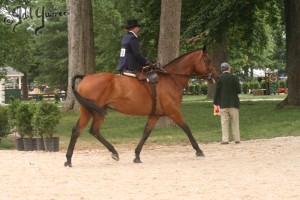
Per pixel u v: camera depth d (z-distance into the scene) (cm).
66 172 1159
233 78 1664
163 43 2198
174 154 1458
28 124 1630
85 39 3431
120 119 2875
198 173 1109
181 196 880
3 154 1515
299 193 892
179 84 1316
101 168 1212
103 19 5628
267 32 4700
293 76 3025
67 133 2219
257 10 3462
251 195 879
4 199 885
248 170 1136
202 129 2220
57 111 1622
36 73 7681
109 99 1245
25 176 1116
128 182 1020
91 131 1281
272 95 6091
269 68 9531
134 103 1255
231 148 1554
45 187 986
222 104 1664
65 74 6550
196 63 1331
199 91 7625
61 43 6406
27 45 3194
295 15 3006
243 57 6469
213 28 3033
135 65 1271
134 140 1908
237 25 3209
